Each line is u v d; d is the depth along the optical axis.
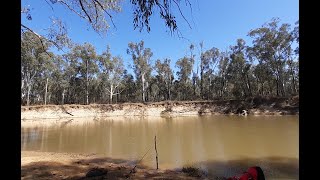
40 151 21.03
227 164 15.09
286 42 54.31
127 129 35.31
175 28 4.64
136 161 16.44
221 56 68.75
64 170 13.19
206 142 22.95
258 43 57.00
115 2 10.54
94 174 12.09
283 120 38.19
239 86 64.38
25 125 43.19
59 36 12.52
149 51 71.81
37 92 74.81
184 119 48.66
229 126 34.03
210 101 59.31
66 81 68.06
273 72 56.81
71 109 59.31
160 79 76.00
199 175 12.57
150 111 61.00
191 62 72.06
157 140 25.17
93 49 67.56
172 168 14.45
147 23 4.84
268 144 20.62
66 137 28.94
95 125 41.94
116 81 70.00
